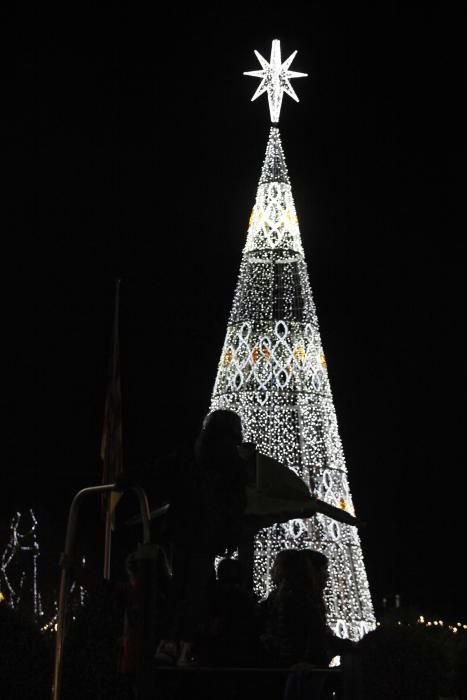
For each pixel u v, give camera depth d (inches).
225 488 345.7
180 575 342.0
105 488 289.0
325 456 1097.4
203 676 343.3
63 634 287.6
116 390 485.4
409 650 332.8
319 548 1057.5
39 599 1487.5
